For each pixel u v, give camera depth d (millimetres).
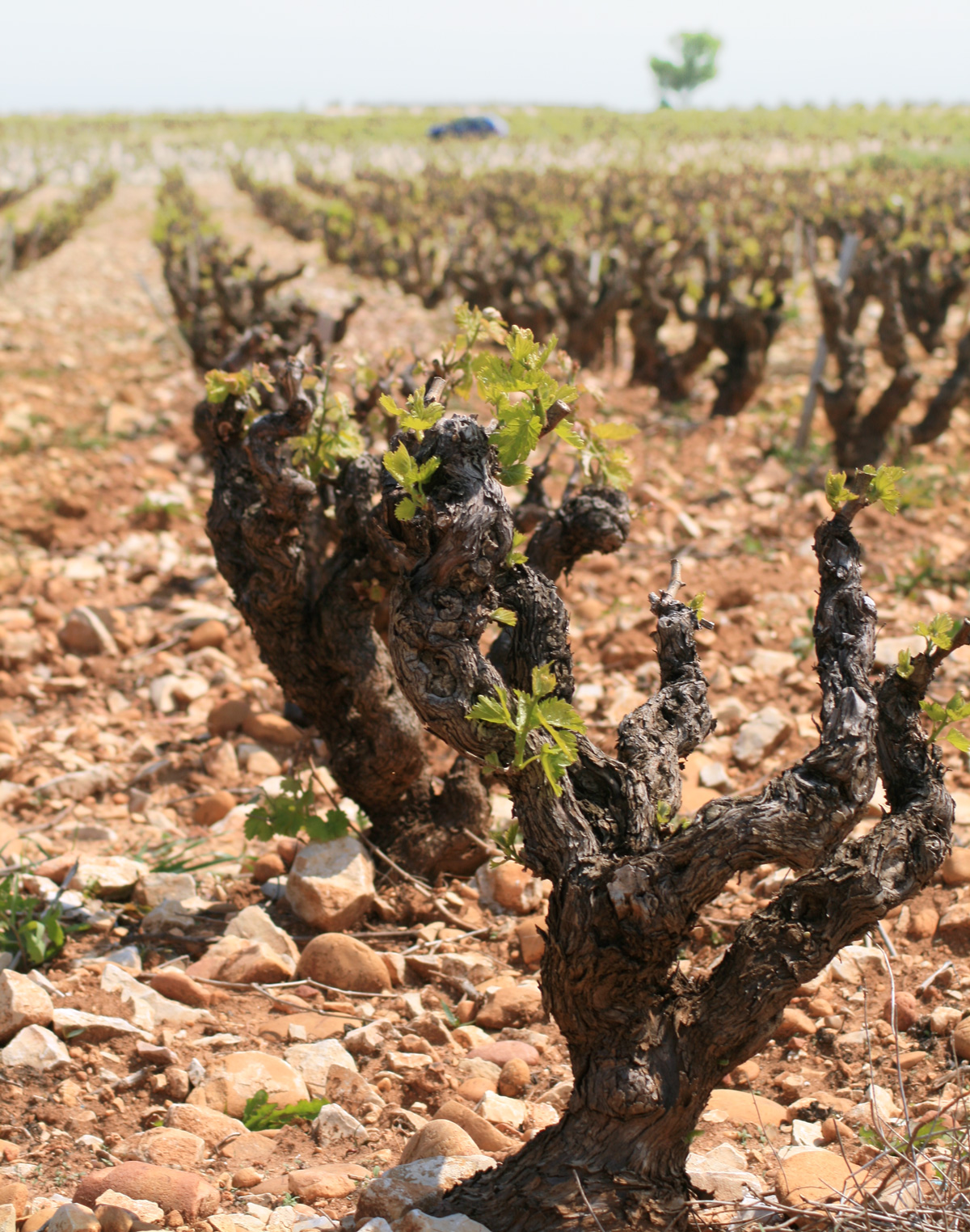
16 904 3504
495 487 2211
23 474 8703
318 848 3803
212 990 3342
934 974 3275
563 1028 2186
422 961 3482
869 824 4191
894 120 45938
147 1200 2373
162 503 8078
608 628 6102
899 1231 2143
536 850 2184
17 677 5742
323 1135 2717
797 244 14609
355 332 14523
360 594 3537
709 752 4879
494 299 12477
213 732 5219
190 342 10391
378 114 65438
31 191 31828
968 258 12328
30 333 14750
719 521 7824
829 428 9922
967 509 7848
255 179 38906
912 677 2240
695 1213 2217
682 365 10898
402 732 3658
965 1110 2543
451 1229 2062
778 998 2076
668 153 42688
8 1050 2900
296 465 3729
